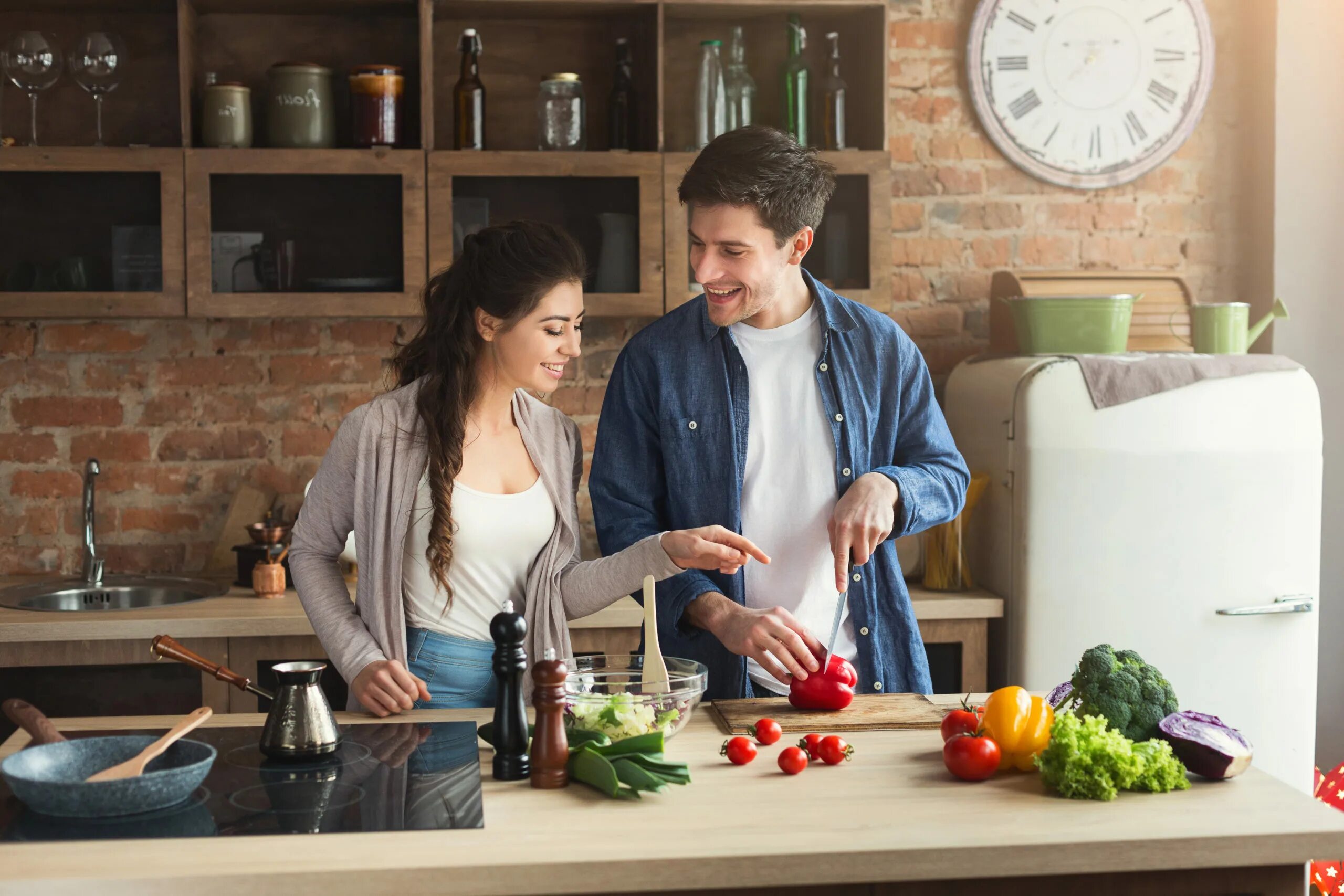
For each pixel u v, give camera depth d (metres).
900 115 3.49
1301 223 3.45
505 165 3.07
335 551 1.96
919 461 2.12
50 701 2.76
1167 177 3.56
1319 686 3.47
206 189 2.99
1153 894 1.32
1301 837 1.28
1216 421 2.91
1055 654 2.91
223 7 3.20
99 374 3.31
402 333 2.50
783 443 2.04
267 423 3.37
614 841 1.24
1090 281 3.35
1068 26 3.47
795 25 3.25
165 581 3.16
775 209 1.80
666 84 3.39
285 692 1.52
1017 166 3.51
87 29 3.23
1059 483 2.90
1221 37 3.54
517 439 1.99
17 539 3.31
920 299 3.52
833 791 1.41
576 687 1.65
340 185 3.05
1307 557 2.96
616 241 3.12
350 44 3.29
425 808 1.34
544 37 3.36
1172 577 2.92
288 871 1.16
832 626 2.04
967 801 1.38
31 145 3.01
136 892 1.14
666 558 1.75
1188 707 2.94
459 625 1.91
